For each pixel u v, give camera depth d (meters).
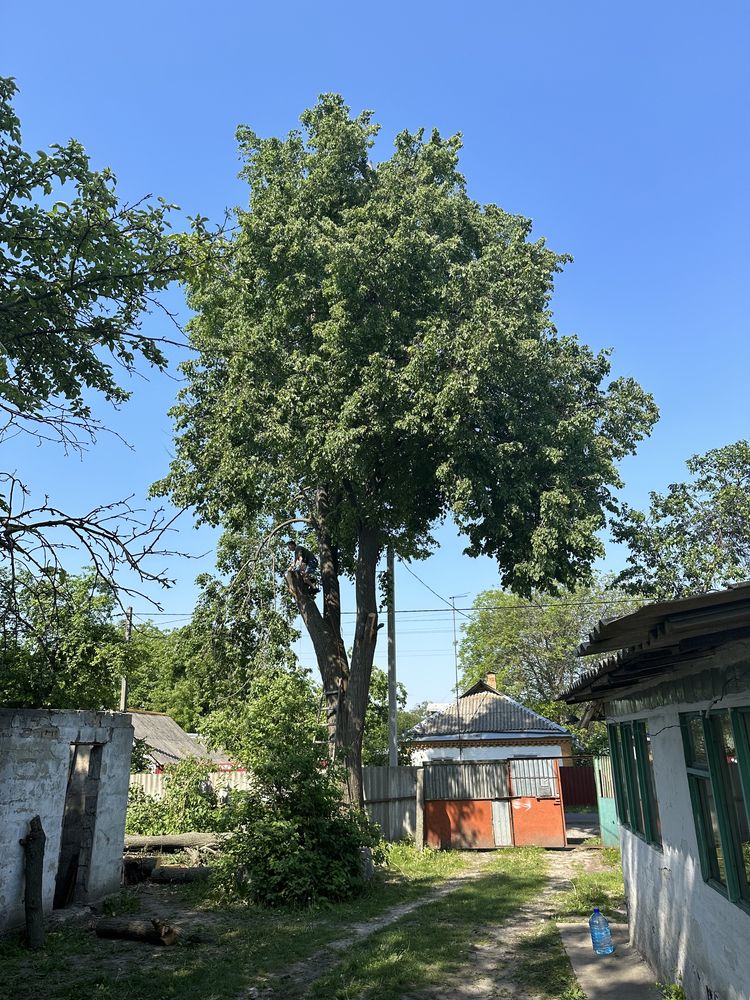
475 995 7.61
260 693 18.81
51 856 10.44
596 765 22.11
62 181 7.86
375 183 18.38
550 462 16.23
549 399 17.34
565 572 16.19
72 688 14.25
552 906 12.36
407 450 16.94
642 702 7.75
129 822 17.95
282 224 16.98
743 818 4.91
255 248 16.77
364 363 15.97
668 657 5.01
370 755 28.64
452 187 19.09
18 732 9.77
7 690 13.48
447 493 16.52
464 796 21.25
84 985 7.64
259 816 13.38
